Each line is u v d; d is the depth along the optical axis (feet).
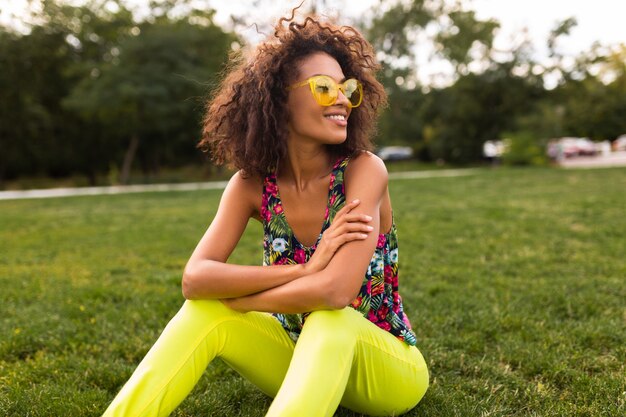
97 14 88.99
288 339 6.24
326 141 5.72
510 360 8.91
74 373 8.61
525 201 33.19
